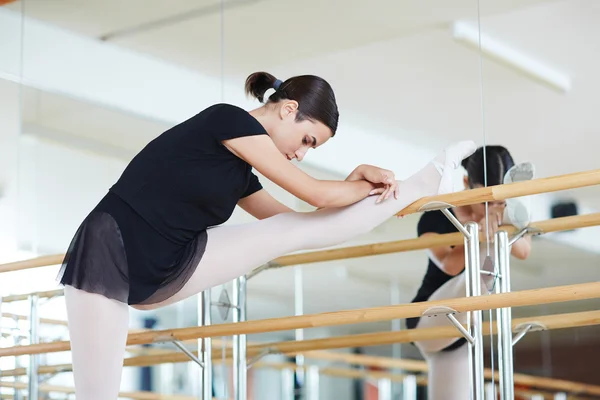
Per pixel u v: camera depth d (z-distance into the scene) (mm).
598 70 2846
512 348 2852
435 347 3104
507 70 2988
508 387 2775
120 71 3779
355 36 3314
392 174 2438
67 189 3854
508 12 3018
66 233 3816
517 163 2928
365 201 2453
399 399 3174
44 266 3424
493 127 2980
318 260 3268
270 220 2469
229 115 2314
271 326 2654
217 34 3600
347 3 3352
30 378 3764
